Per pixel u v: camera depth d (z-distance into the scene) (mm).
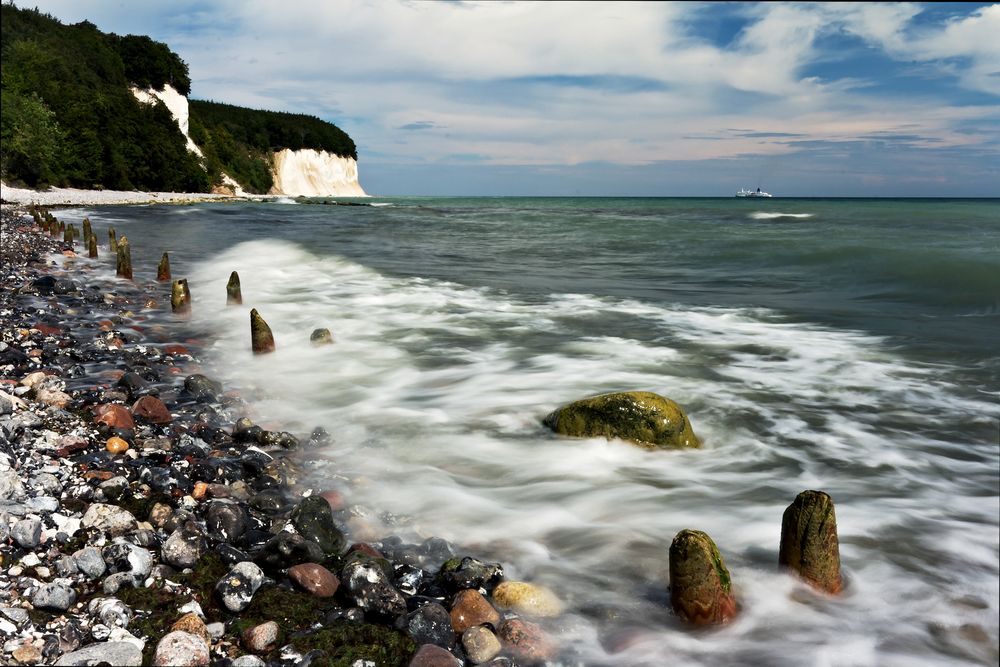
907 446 6816
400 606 3934
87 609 3766
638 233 37281
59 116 70062
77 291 14109
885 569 4547
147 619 3742
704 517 5316
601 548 4836
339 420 7516
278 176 139125
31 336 9914
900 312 13867
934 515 5363
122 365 8820
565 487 5852
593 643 3789
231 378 9109
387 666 3514
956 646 3725
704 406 7984
